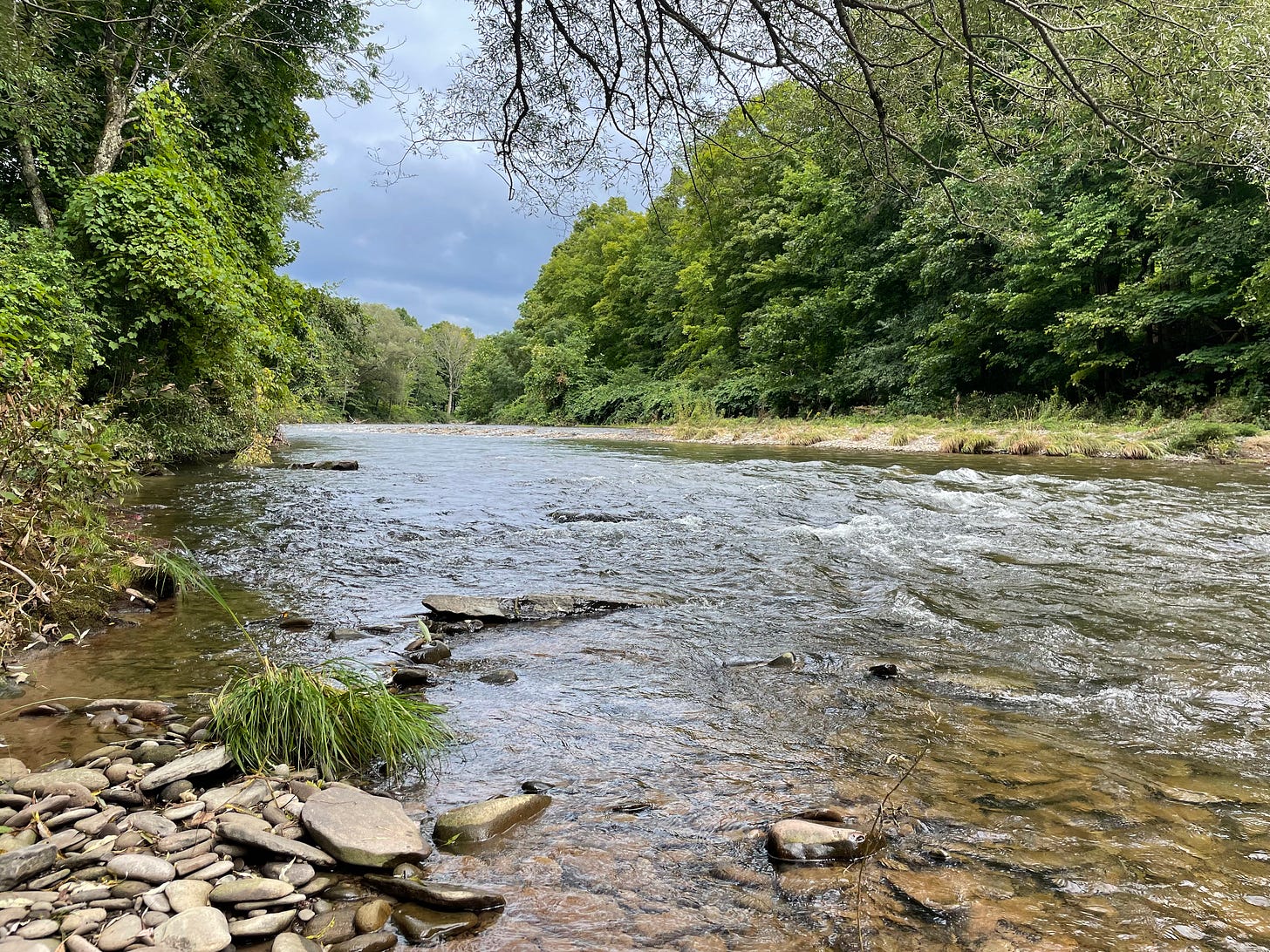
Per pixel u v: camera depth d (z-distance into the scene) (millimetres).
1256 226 14422
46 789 1984
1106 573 4988
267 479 10117
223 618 3822
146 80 10055
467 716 2637
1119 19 3518
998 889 1610
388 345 57688
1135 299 16531
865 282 24094
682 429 23500
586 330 47469
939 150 4770
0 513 3416
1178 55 3486
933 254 20062
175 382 10516
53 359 7180
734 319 31969
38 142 8969
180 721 2553
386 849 1713
